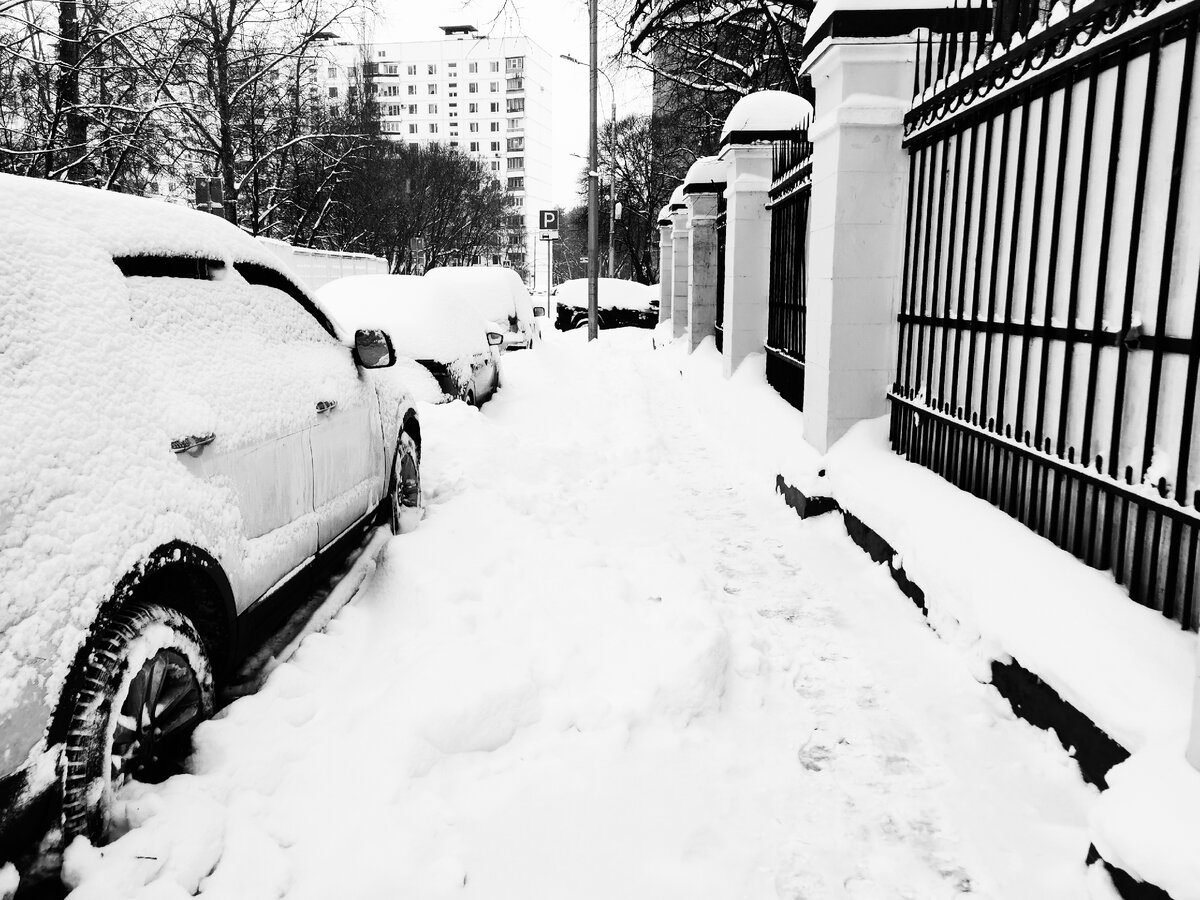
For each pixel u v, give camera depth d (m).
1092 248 3.54
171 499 2.75
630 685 3.58
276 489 3.55
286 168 31.69
